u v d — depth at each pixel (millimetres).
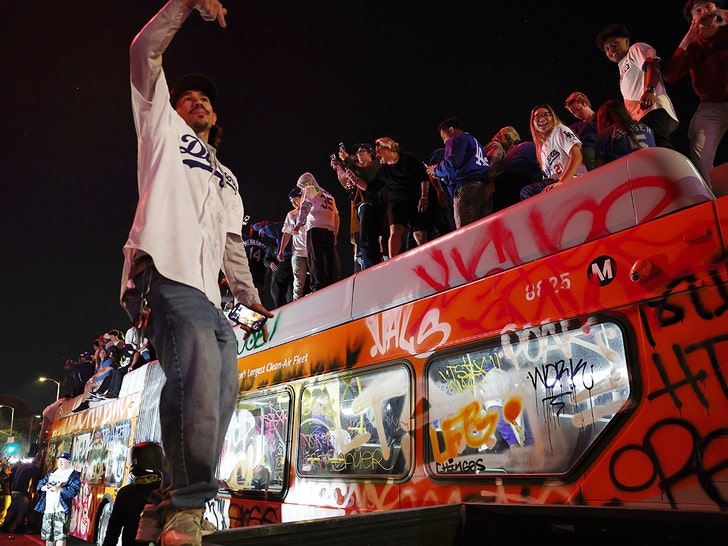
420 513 2758
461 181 5641
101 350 12734
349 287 5320
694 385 2889
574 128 5613
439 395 4191
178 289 1649
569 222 3664
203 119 2061
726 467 2691
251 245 9445
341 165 7574
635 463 3014
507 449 3656
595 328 3367
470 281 4215
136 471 4250
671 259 3117
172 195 1757
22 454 26016
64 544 10984
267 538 2086
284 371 5914
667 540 2646
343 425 4992
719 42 4656
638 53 5453
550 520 2973
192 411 1539
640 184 3340
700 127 4777
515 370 3738
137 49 1768
